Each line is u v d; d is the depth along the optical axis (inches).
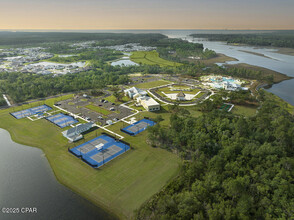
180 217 3368.6
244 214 3442.4
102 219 3836.1
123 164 5383.9
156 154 5807.1
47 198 4328.3
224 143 5388.8
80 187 4608.8
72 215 3922.2
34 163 5487.2
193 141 5585.6
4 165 5388.8
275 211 3481.8
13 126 7559.1
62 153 5905.5
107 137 6815.9
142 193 4402.1
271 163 4542.3
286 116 7534.5
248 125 6323.8
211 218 3233.3
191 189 4195.4
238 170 4362.7
